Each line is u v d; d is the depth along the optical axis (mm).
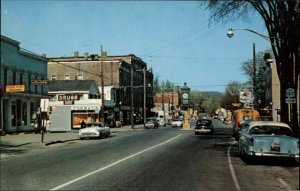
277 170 15703
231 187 11555
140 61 93750
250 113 39094
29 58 46750
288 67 27125
